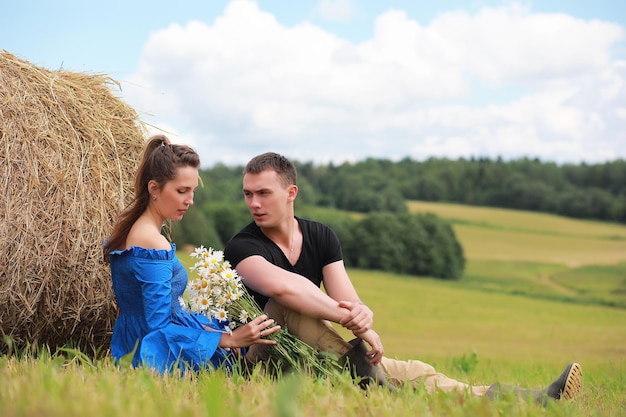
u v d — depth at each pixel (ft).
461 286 225.15
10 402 8.32
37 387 9.08
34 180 15.72
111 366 12.46
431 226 253.24
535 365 28.04
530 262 271.90
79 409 7.86
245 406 9.35
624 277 246.27
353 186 317.63
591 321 148.87
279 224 15.12
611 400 14.93
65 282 15.98
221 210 237.66
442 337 110.83
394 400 11.17
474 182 361.30
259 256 14.66
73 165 16.30
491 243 300.61
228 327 14.03
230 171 311.06
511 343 101.60
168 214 14.11
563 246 296.10
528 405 11.30
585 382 19.94
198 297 14.05
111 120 17.62
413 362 14.61
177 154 13.88
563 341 107.45
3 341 16.11
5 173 15.52
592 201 338.54
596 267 262.88
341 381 11.91
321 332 14.30
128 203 17.25
